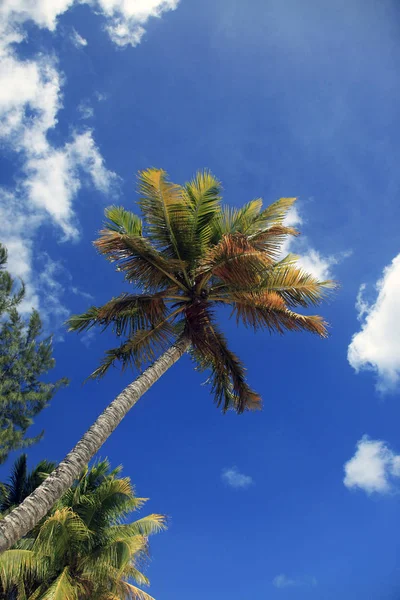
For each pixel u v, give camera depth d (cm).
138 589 1284
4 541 666
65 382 2028
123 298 1212
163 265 1192
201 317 1258
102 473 1515
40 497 752
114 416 962
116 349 1219
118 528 1301
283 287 1241
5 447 1717
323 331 1212
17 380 1902
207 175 1242
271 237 1209
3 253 2003
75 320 1236
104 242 1126
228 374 1341
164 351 1219
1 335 1917
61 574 1154
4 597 1220
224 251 1112
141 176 1150
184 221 1216
